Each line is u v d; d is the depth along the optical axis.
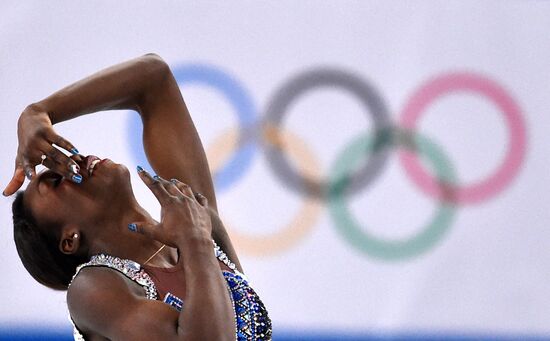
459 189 13.43
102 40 13.48
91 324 6.94
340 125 13.45
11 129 13.27
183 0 13.54
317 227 13.38
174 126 8.68
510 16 13.59
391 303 13.34
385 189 13.41
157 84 8.66
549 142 13.48
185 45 13.52
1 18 13.37
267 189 13.41
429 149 13.47
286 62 13.51
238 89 13.48
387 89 13.50
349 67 13.51
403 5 13.55
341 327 13.31
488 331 13.34
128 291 6.96
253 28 13.53
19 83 13.34
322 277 13.34
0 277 13.06
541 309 13.36
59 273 7.82
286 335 13.30
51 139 7.25
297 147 13.45
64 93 7.91
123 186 7.56
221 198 13.43
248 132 13.47
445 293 13.37
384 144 13.46
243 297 7.36
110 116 13.36
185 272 6.78
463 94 13.53
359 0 13.54
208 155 13.47
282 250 13.37
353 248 13.37
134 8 13.52
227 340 6.65
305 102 13.47
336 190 13.39
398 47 13.54
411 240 13.38
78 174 7.30
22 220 7.76
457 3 13.59
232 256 8.15
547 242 13.39
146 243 7.54
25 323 13.04
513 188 13.45
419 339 13.32
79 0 13.48
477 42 13.59
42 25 13.42
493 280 13.38
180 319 6.64
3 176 13.19
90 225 7.55
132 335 6.71
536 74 13.54
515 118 13.50
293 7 13.53
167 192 6.98
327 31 13.54
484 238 13.38
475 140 13.50
